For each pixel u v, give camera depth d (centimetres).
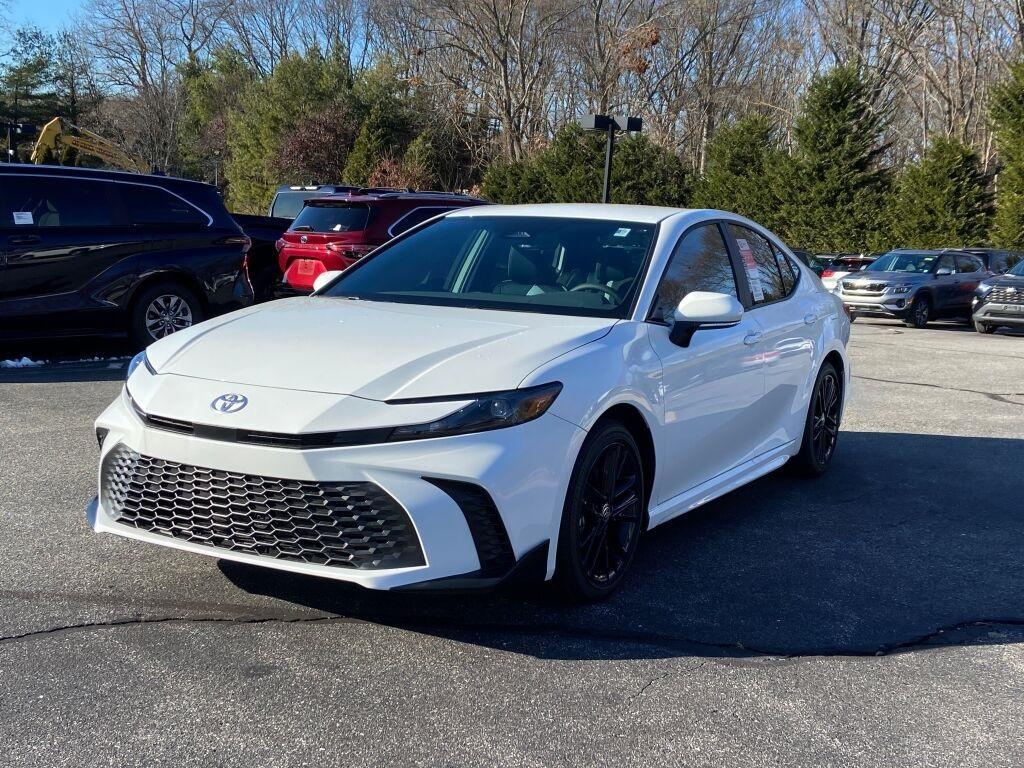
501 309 409
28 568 391
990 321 1736
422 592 309
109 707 282
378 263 480
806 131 3297
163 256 958
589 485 360
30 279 873
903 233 3084
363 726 277
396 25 5009
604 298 409
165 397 333
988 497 560
